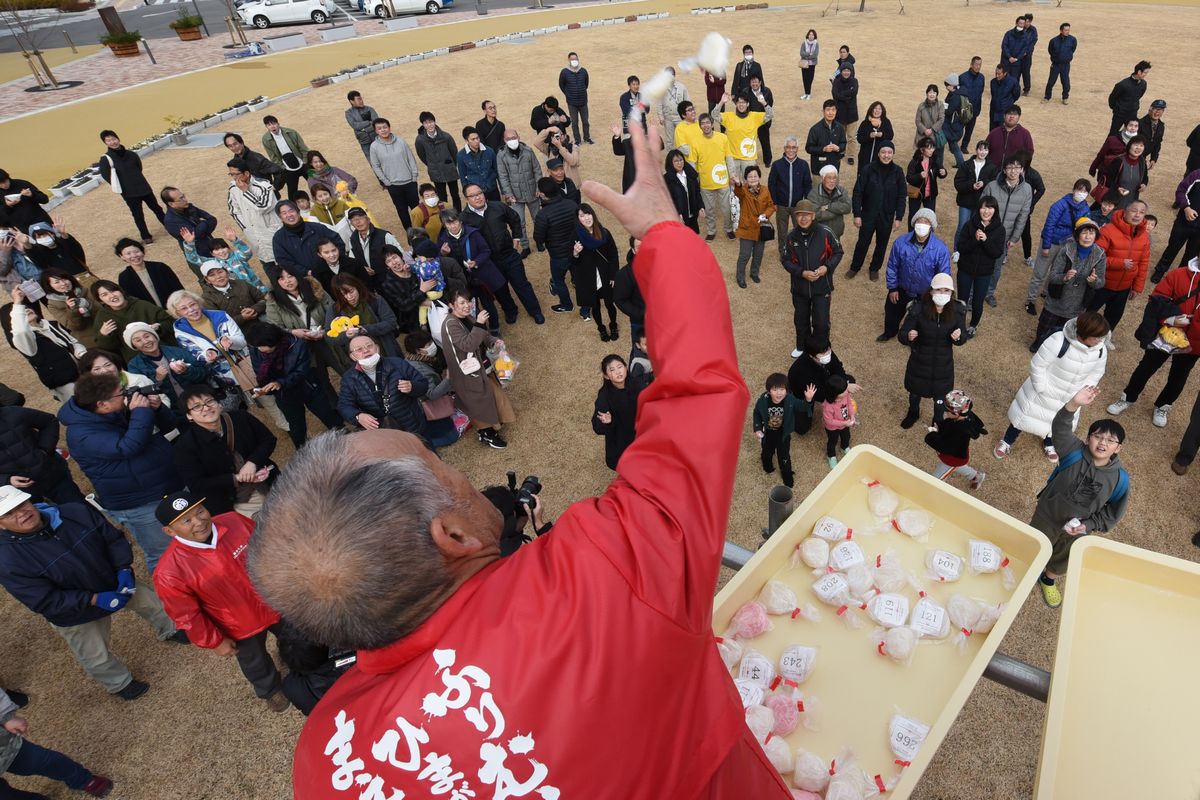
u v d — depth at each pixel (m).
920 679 2.15
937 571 2.39
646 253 0.81
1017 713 4.48
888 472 2.66
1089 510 4.58
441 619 0.74
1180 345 5.91
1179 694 1.96
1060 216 7.79
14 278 8.77
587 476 6.68
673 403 0.76
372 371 6.01
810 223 7.11
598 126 15.69
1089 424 6.70
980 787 4.16
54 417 6.15
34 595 4.36
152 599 5.20
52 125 18.67
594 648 0.68
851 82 13.10
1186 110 13.95
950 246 9.91
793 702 2.08
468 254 8.14
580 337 8.77
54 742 4.83
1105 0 24.06
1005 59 15.31
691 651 0.72
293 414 6.91
